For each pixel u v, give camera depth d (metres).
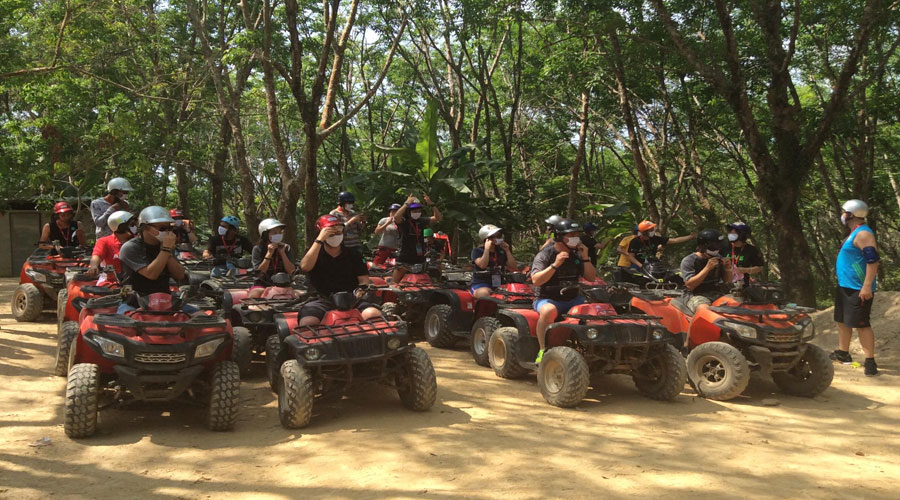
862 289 7.80
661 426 5.86
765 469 4.73
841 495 4.24
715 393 6.77
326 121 17.14
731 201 33.16
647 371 7.00
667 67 16.91
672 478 4.50
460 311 9.09
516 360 7.41
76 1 12.87
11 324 10.87
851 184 26.11
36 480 4.43
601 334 6.41
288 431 5.60
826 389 7.32
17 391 6.71
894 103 17.44
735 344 7.20
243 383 7.41
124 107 19.58
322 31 26.66
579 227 6.97
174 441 5.31
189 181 36.59
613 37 14.74
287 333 6.28
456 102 29.72
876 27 13.62
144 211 5.85
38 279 11.04
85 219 22.39
